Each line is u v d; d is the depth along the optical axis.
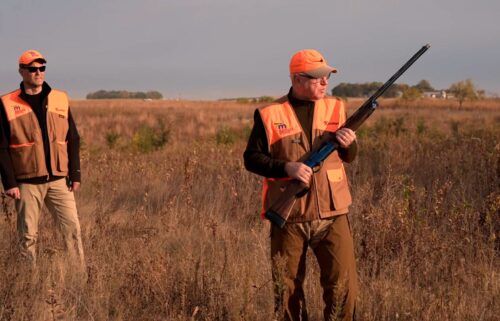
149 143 15.37
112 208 7.19
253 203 6.88
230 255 4.70
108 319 3.98
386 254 4.68
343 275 3.24
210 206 6.76
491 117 30.59
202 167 9.16
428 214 5.77
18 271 4.35
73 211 4.94
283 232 3.28
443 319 3.70
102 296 4.11
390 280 4.32
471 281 4.27
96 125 28.30
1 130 4.72
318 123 3.24
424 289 4.13
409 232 4.93
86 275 4.42
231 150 10.63
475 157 8.05
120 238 5.54
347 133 3.14
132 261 4.52
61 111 4.91
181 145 15.77
